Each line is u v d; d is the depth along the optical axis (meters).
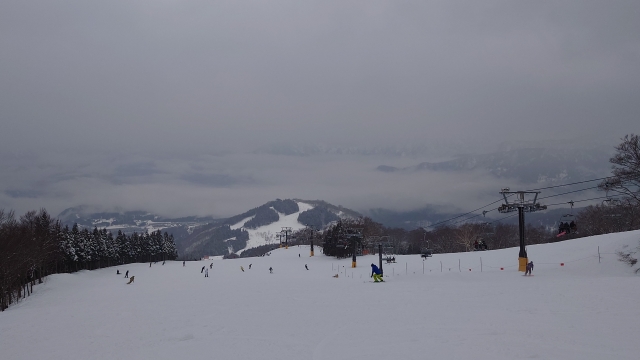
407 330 22.64
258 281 71.75
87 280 98.12
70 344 24.36
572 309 24.89
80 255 118.25
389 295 37.94
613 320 21.52
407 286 44.53
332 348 19.94
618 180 52.44
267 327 25.95
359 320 26.53
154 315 33.62
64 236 112.94
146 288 70.50
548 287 34.22
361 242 133.88
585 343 17.83
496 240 147.38
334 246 130.25
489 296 32.69
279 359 18.56
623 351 16.59
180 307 37.91
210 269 119.50
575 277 44.97
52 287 84.06
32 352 22.92
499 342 18.81
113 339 24.98
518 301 29.09
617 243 55.47
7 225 83.00
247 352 20.05
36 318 36.47
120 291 67.19
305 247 187.38
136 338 24.84
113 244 147.50
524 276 48.50
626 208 67.75
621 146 54.03
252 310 33.53
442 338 20.30
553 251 66.00
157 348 21.89
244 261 140.25
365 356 18.20
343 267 100.62
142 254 173.75
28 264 75.56
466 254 86.00
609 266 48.28
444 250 163.12
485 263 69.81
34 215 112.69
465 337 20.17
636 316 22.09
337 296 39.91
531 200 54.69
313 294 42.91
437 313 27.03
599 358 15.94
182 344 22.47
